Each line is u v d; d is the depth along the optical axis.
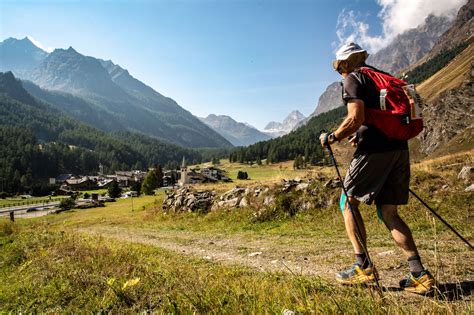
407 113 2.98
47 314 3.71
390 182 3.17
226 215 15.52
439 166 13.28
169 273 4.43
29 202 127.56
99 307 3.54
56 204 118.56
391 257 5.07
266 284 3.72
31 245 8.62
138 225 18.69
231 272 4.93
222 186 20.67
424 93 165.38
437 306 2.42
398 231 3.16
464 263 4.08
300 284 3.37
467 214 8.98
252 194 15.47
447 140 95.12
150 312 3.26
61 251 6.86
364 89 3.10
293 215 13.08
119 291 3.76
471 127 82.38
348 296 3.02
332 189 12.98
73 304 3.84
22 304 4.16
